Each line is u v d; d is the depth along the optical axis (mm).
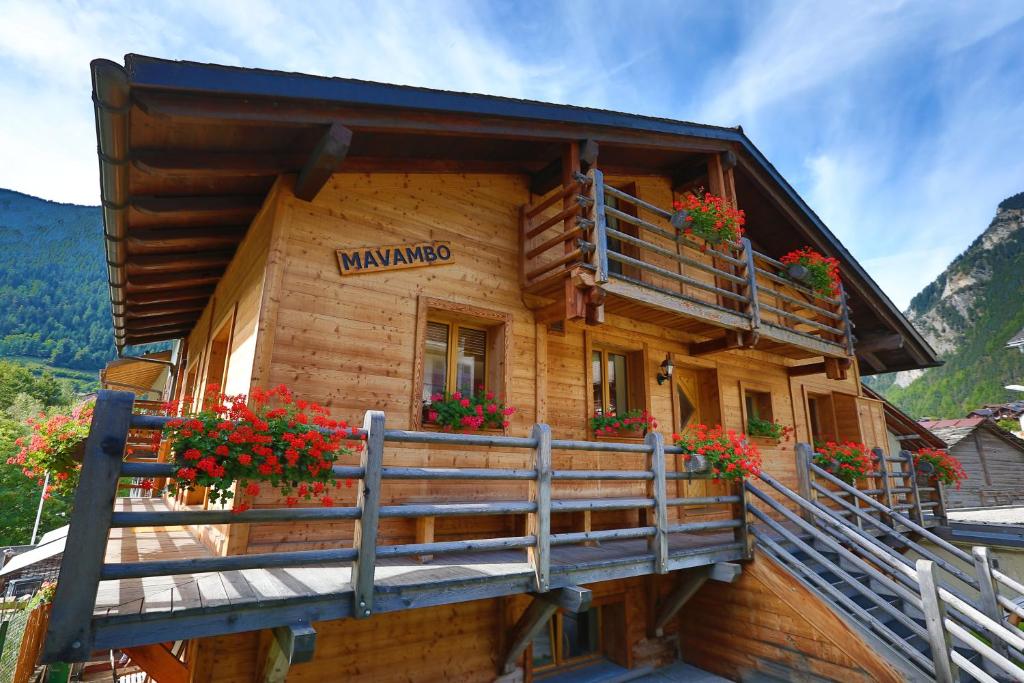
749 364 9195
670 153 7996
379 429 3500
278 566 3029
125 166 4070
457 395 5469
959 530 9492
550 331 6570
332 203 5035
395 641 4707
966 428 21797
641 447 5156
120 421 2789
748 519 5984
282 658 3180
